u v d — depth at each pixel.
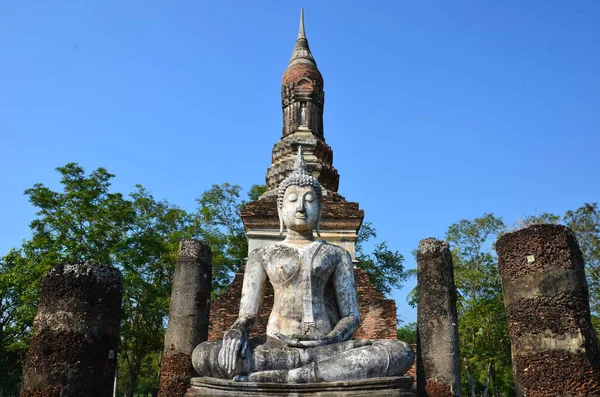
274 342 7.11
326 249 7.85
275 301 7.65
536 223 7.64
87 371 7.47
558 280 6.93
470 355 30.06
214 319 14.25
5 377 26.16
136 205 33.31
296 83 18.77
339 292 7.74
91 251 27.94
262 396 6.31
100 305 7.81
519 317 7.11
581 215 28.20
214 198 34.09
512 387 38.00
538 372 6.76
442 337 8.53
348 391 6.27
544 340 6.81
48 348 7.44
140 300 29.92
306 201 8.13
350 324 7.40
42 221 27.67
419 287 9.07
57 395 7.25
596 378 6.52
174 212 33.53
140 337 30.27
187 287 10.59
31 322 24.88
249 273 7.88
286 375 6.48
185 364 10.07
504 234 7.67
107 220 29.05
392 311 14.31
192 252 10.89
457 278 30.88
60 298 7.64
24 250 26.91
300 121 18.42
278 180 17.06
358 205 15.42
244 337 6.81
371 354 6.56
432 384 8.30
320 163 17.00
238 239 33.19
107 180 29.45
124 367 42.88
